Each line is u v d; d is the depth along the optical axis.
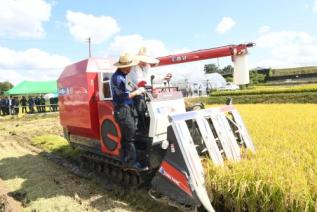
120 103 6.69
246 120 12.80
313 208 4.91
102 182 8.06
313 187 5.07
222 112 7.09
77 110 8.84
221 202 6.04
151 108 6.68
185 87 45.38
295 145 7.59
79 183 8.12
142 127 7.03
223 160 6.51
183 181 5.66
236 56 7.91
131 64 6.57
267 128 10.38
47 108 39.72
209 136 6.34
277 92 31.89
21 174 9.24
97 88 8.25
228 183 5.55
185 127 5.97
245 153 6.90
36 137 15.56
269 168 5.59
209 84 52.19
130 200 6.84
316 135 8.94
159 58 9.20
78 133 9.45
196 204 5.55
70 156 11.04
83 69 8.34
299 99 29.20
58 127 19.88
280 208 5.14
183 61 8.82
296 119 12.91
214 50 8.21
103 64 8.52
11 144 14.34
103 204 6.69
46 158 11.12
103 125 7.85
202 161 6.26
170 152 5.88
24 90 35.56
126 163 6.93
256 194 5.29
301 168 5.77
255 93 33.28
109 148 7.70
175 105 7.14
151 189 6.46
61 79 9.80
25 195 7.50
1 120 26.31
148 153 6.75
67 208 6.50
